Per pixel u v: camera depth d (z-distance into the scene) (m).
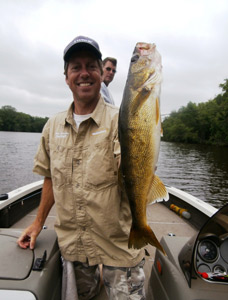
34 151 31.83
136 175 1.67
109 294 1.84
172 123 64.44
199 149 42.50
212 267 1.60
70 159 1.77
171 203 4.47
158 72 1.62
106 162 1.71
